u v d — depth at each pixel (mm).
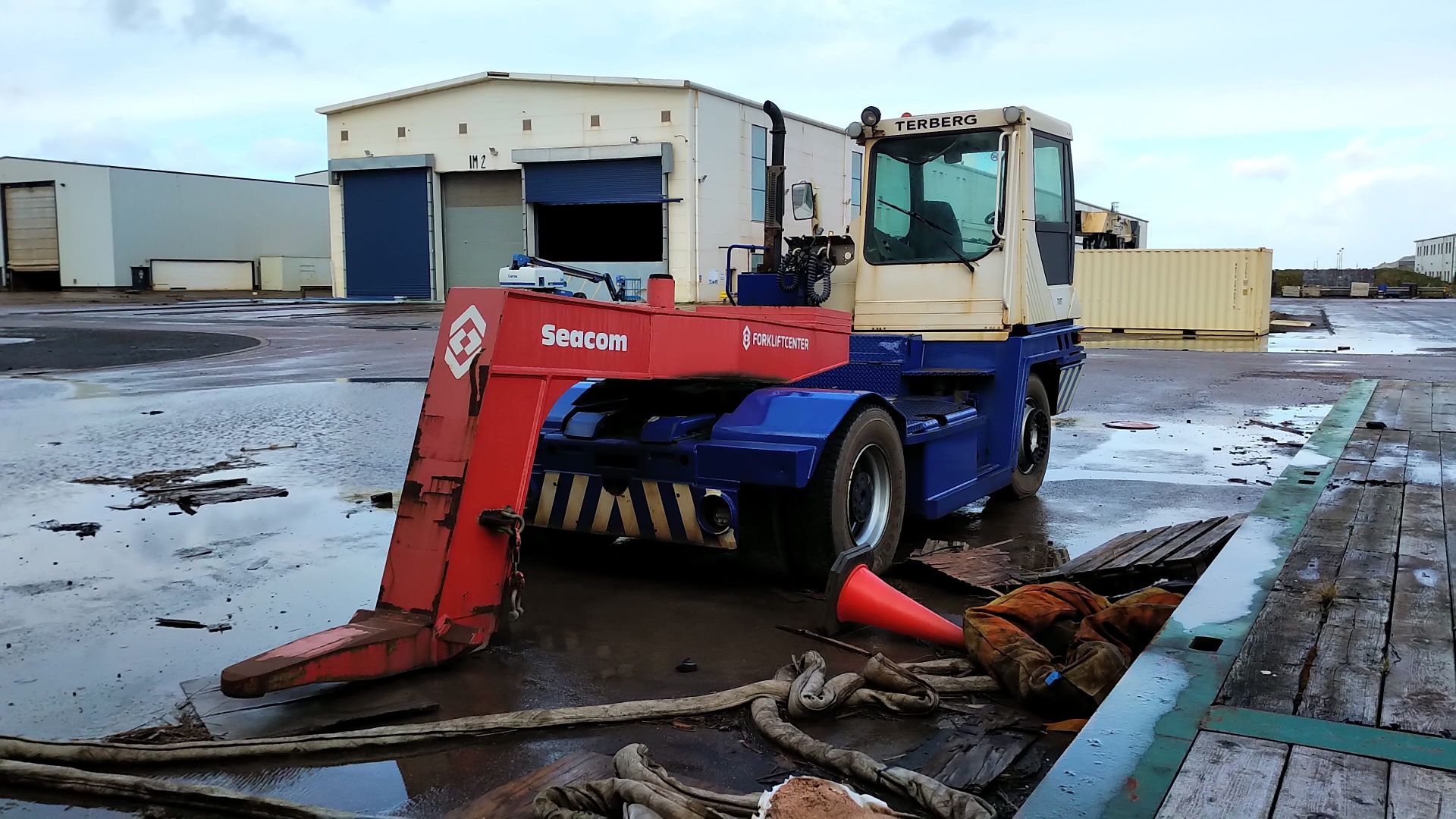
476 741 3627
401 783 3336
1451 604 3984
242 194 62875
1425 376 17141
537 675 4277
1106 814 2484
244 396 13266
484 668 4332
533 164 40844
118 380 15008
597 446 5594
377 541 6402
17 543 6301
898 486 5949
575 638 4766
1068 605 4461
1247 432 11477
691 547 6441
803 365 6266
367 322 29938
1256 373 18094
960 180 7262
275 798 3193
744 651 4609
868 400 5664
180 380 15047
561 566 6031
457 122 41875
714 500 5332
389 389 13992
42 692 4074
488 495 4160
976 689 4078
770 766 3445
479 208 43156
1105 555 5676
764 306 7570
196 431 10562
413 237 43625
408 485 4172
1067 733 3740
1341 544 4879
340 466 8805
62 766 3330
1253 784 2596
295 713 3822
